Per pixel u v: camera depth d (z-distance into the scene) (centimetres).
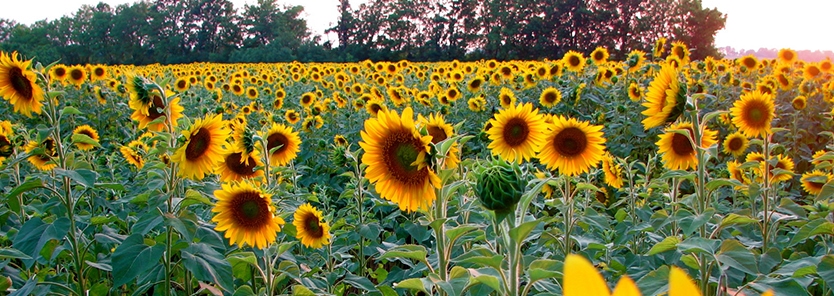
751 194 366
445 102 1119
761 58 1482
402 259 380
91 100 1273
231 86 1491
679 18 6034
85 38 9719
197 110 1285
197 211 414
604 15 6638
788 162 492
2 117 1120
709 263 300
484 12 7794
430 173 241
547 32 6825
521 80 1244
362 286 355
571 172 389
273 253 332
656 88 331
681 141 381
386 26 8588
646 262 365
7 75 342
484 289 269
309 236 397
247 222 329
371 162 253
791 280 255
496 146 386
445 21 7906
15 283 349
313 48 7506
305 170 821
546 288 249
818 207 393
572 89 1038
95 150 784
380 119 251
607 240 405
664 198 478
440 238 265
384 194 254
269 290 324
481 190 207
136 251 295
